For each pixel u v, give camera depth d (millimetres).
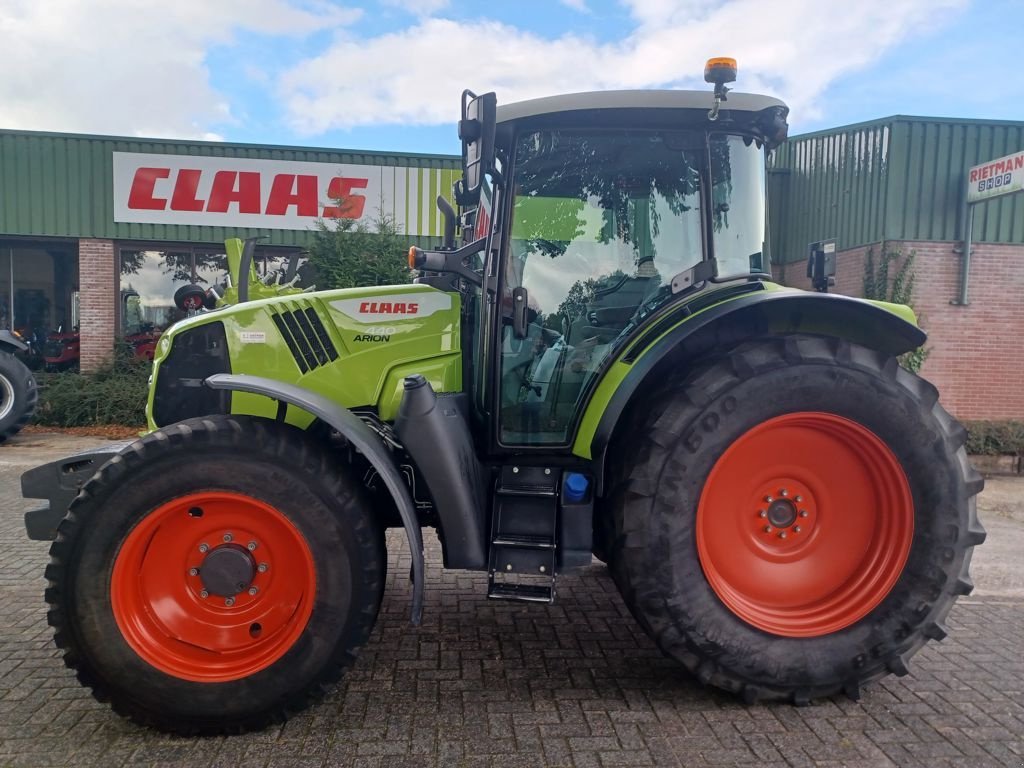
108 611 2535
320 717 2717
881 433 2809
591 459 2977
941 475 2816
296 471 2586
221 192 12453
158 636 2639
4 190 12195
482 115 2641
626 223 3121
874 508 2961
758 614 2871
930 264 10555
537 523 2941
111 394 11023
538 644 3406
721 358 2848
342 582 2611
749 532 2969
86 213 12344
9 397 9367
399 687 2961
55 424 10898
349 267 10773
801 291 3039
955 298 10617
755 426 2768
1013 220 10625
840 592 2947
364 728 2643
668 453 2746
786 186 12938
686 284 3074
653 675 3102
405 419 2725
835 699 2918
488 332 3078
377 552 2676
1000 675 3150
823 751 2537
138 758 2447
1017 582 4473
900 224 10469
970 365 10688
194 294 4680
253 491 2580
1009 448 9125
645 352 2916
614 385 2953
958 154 10492
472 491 2865
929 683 3068
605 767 2420
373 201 12664
